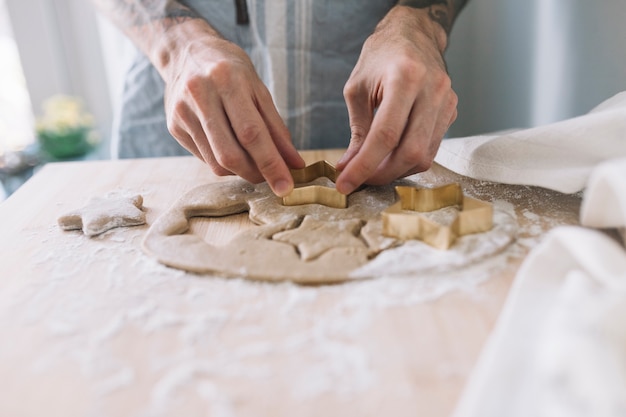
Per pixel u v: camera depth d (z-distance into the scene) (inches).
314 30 36.2
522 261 19.1
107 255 21.0
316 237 20.7
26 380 14.2
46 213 25.9
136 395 13.4
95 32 62.7
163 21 30.4
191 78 23.1
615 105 24.1
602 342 11.8
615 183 16.3
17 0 58.8
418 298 17.0
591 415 10.7
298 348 15.0
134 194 27.9
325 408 12.8
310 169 26.3
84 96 65.7
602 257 14.6
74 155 57.7
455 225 20.0
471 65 48.1
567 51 35.2
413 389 13.3
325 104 38.5
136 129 41.8
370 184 25.6
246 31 37.4
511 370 12.5
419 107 22.9
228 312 16.8
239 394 13.3
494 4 43.8
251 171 24.4
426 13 31.1
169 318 16.5
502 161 24.9
